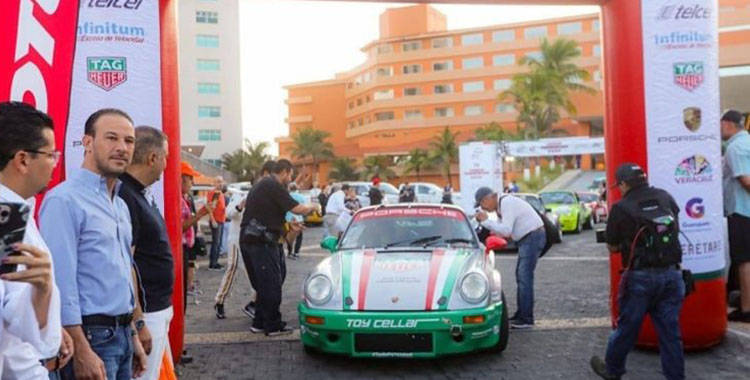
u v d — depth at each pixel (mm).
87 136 2898
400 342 5449
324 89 86812
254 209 6867
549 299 8938
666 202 4773
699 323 5891
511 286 10203
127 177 3428
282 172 6891
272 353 6262
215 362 5965
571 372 5469
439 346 5434
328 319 5543
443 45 77500
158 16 5359
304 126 87312
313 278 5918
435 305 5473
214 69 66312
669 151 5902
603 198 26344
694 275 5902
